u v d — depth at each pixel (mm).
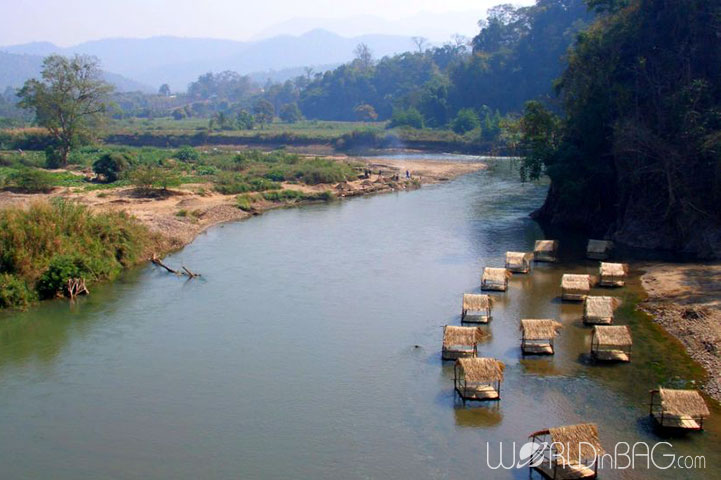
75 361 39969
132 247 60781
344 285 54156
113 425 32781
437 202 94375
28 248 52188
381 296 51188
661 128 63562
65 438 31656
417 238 70938
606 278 52031
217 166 126062
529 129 78375
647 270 55594
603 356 38438
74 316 47312
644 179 64750
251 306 49281
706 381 35094
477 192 103000
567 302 48875
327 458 29594
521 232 72750
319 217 84750
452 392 35344
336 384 36531
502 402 33938
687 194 60938
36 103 121562
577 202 71562
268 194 97125
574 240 68625
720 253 57750
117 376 37969
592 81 70938
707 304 44938
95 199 84938
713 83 64188
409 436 31188
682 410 30359
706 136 59125
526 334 39438
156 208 81875
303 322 45906
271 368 38688
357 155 167625
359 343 42094
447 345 38750
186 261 61969
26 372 38562
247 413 33625
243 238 72250
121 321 46375
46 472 28984
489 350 40219
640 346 40031
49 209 56625
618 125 64312
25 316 47344
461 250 65188
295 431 31859
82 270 53438
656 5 68688
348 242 69688
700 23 65688
